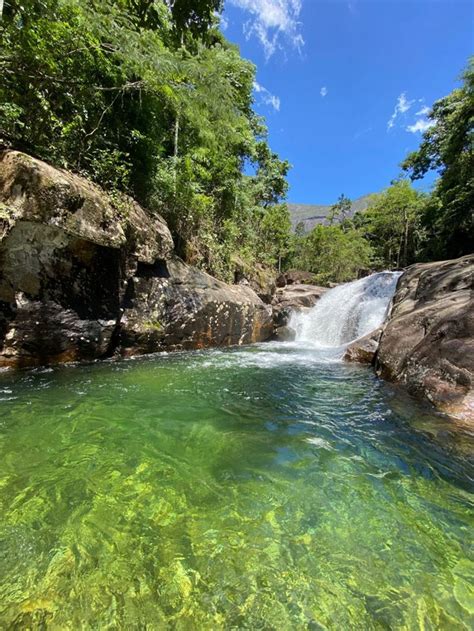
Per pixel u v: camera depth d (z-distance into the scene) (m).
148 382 4.56
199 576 1.46
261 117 16.66
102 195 5.38
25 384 4.13
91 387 4.18
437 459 2.55
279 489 2.17
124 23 4.99
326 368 5.79
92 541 1.65
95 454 2.55
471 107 13.95
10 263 4.29
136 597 1.35
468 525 1.84
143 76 5.74
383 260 27.77
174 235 8.28
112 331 5.83
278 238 21.75
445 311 4.63
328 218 41.34
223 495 2.09
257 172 19.84
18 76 4.45
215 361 6.25
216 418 3.40
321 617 1.29
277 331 11.40
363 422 3.31
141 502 1.98
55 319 4.98
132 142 6.65
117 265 5.82
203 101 7.12
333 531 1.78
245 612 1.30
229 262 10.78
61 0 4.13
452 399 3.43
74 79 5.01
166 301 6.90
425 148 20.02
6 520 1.77
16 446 2.61
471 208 15.55
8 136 4.32
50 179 4.25
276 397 4.11
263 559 1.57
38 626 1.21
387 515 1.92
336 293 13.08
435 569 1.53
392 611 1.32
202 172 9.25
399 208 26.05
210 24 4.14
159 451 2.65
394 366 4.74
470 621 1.28
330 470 2.41
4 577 1.41
